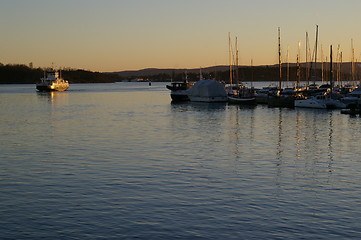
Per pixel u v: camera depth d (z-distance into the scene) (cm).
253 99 10612
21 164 3272
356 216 2028
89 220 1989
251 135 5000
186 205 2200
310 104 9019
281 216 2034
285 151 3853
